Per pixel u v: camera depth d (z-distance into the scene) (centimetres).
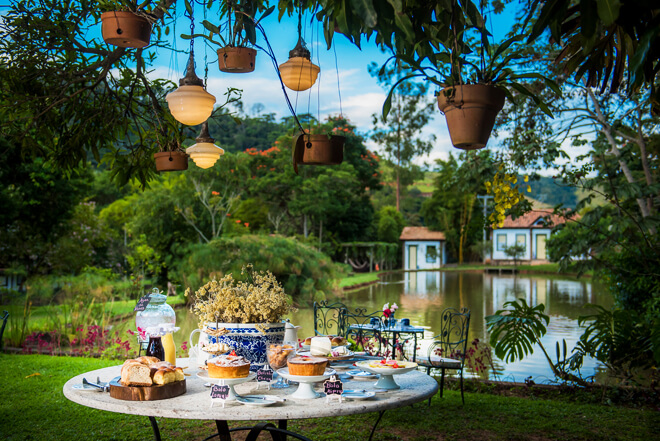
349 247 3102
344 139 262
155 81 413
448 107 203
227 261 1427
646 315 644
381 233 3466
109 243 2028
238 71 294
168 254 1720
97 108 405
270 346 274
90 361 646
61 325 795
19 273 1252
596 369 648
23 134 397
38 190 1226
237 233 1873
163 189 1777
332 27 229
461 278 2702
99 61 378
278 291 289
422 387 261
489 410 456
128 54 407
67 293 1070
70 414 436
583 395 519
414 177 4225
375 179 3136
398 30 215
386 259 3316
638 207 774
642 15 201
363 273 3028
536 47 692
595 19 171
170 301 1407
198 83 270
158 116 393
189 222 1731
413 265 3725
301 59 259
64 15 363
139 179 432
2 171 1087
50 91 384
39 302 1180
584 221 722
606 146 698
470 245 3778
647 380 576
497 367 658
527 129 743
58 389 512
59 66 380
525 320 558
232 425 416
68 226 1393
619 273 718
